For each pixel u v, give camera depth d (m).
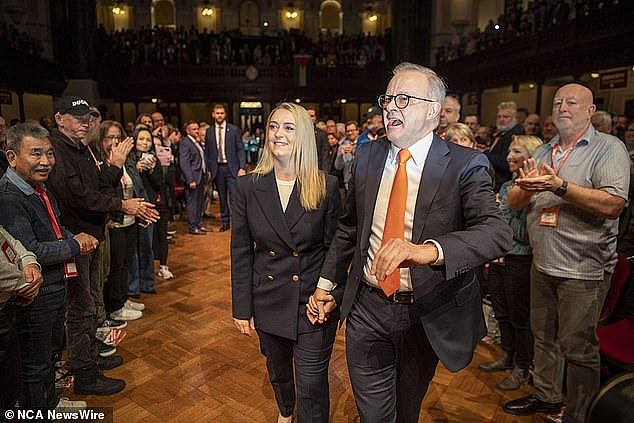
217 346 3.17
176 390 2.62
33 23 13.80
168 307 3.86
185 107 18.50
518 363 2.64
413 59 16.45
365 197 1.58
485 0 16.11
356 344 1.63
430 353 1.62
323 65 15.98
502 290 2.74
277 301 1.92
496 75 11.59
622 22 7.53
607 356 2.29
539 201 2.18
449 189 1.41
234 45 17.41
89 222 2.71
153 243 4.57
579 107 2.03
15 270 1.60
